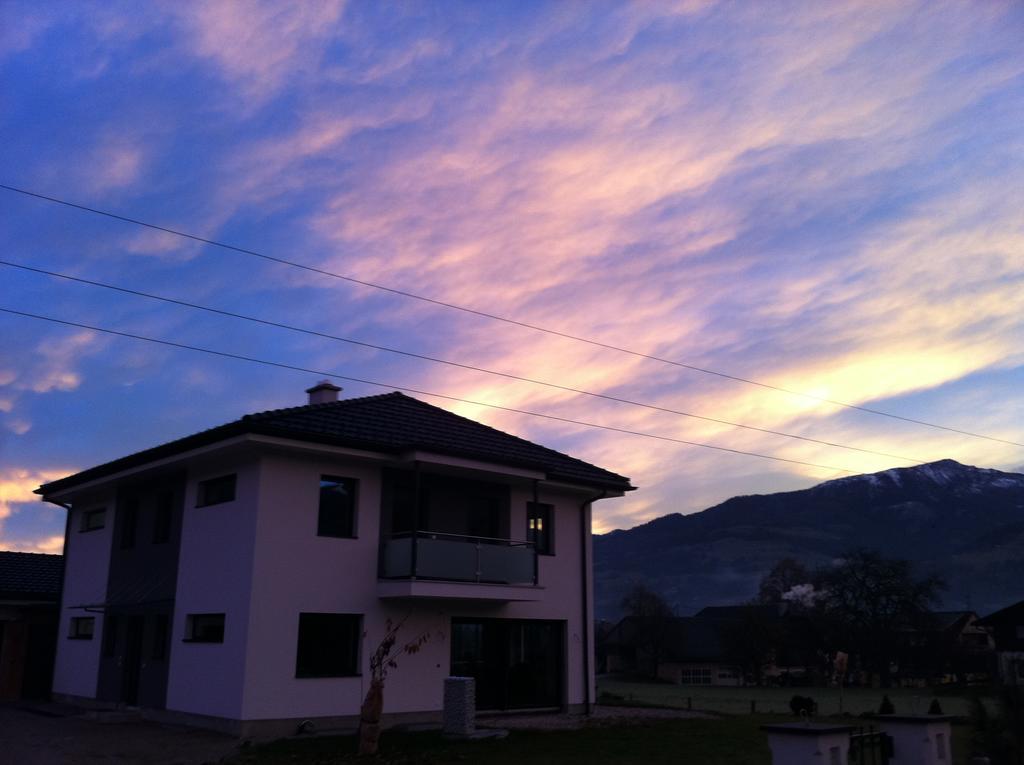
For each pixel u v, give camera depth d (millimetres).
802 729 9094
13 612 25266
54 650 25203
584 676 22734
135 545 21953
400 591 18469
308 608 17906
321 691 17750
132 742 15883
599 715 21906
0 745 15328
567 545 23281
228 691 17094
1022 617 53375
